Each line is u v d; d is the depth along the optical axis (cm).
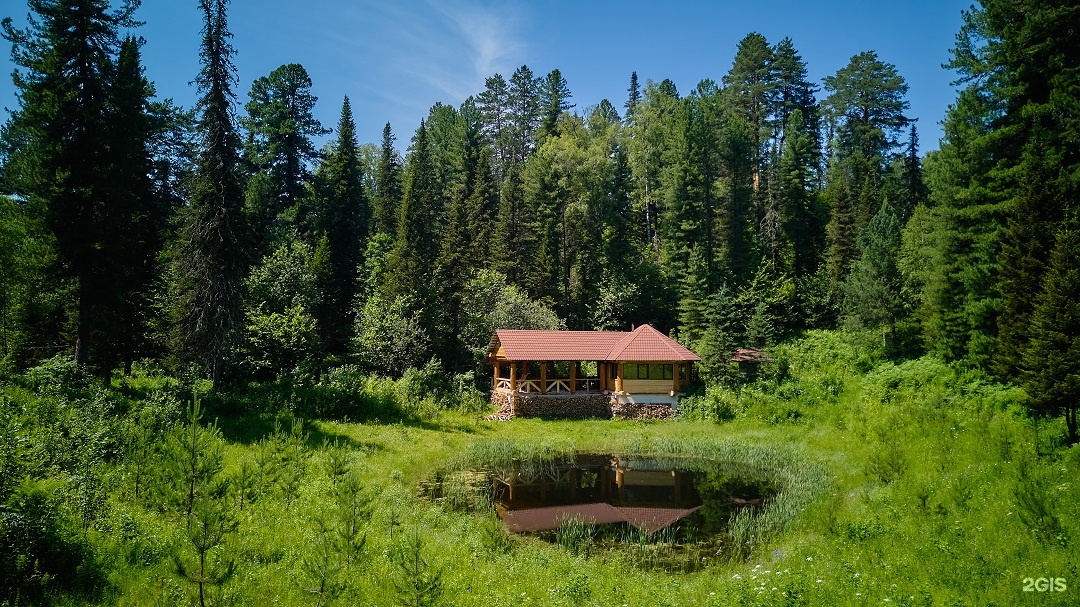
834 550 1154
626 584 1082
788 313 4356
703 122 5112
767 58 6450
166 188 2853
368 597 891
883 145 6744
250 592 855
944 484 1445
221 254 2444
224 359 2684
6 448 910
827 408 2762
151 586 844
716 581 1102
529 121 7769
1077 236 1791
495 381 3634
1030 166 2130
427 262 4203
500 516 1614
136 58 2503
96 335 2570
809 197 5400
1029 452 1540
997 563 976
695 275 4200
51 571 822
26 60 2155
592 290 4828
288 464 1550
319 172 5156
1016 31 2350
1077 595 834
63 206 2152
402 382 3058
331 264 4316
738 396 3094
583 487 1977
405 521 1369
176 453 818
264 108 4816
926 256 2994
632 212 6009
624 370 3541
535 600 971
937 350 2847
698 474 2162
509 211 5100
